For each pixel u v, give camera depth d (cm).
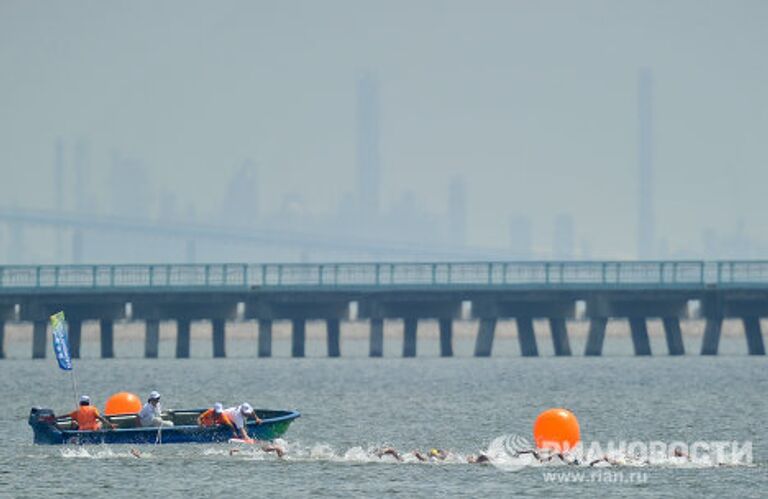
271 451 19412
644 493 17175
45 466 18650
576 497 16988
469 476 18125
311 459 19238
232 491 17262
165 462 18862
